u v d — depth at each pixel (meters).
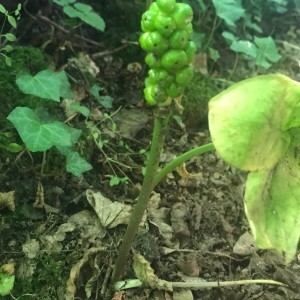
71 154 0.22
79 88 0.26
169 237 0.22
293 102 0.13
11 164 0.22
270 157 0.14
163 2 0.14
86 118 0.24
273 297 0.21
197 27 0.31
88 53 0.28
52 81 0.21
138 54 0.29
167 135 0.26
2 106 0.23
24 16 0.28
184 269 0.21
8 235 0.21
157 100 0.15
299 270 0.22
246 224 0.24
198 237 0.23
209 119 0.13
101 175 0.24
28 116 0.20
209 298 0.21
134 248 0.21
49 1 0.28
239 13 0.28
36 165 0.23
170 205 0.24
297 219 0.15
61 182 0.23
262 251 0.23
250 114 0.13
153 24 0.14
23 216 0.21
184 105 0.27
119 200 0.23
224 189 0.25
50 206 0.22
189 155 0.16
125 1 0.30
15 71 0.24
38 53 0.26
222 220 0.24
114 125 0.25
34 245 0.20
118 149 0.25
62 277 0.20
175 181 0.25
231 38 0.28
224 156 0.13
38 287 0.20
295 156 0.15
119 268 0.20
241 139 0.13
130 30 0.30
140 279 0.20
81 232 0.21
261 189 0.14
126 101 0.27
